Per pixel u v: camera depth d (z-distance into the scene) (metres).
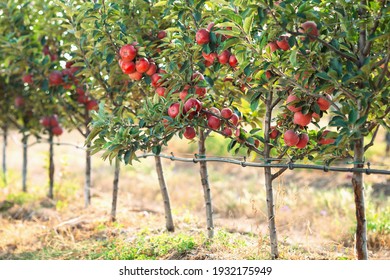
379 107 4.05
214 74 5.11
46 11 6.90
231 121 4.82
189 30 4.74
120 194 9.98
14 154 15.34
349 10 3.93
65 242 6.65
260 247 5.22
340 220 7.05
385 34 3.67
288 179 10.25
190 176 11.13
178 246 5.62
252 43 4.16
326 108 4.27
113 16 5.18
